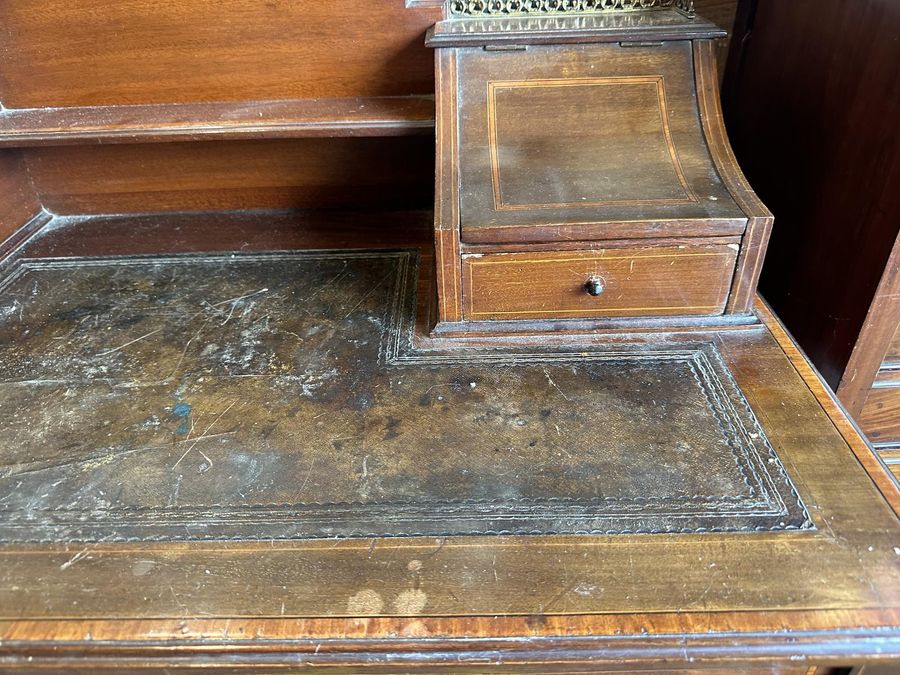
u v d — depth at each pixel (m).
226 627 0.56
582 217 0.83
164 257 1.15
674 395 0.80
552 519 0.65
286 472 0.71
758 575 0.59
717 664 0.56
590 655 0.55
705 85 0.96
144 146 1.22
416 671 0.58
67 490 0.70
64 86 1.13
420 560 0.61
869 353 0.98
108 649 0.56
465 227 0.82
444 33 0.99
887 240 0.87
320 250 1.16
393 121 1.05
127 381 0.86
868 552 0.60
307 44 1.09
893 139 0.85
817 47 1.03
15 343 0.94
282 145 1.22
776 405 0.77
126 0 1.04
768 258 1.24
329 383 0.84
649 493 0.67
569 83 0.96
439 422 0.77
